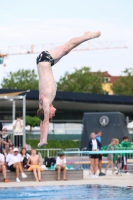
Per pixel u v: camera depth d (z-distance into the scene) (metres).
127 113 86.25
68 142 67.25
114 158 32.94
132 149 32.88
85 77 134.38
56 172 28.73
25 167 28.95
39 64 14.84
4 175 27.16
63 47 14.98
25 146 33.31
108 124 46.75
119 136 46.25
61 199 18.08
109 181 27.19
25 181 27.92
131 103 83.06
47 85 14.61
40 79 14.77
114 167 34.38
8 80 137.88
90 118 47.50
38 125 68.81
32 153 28.69
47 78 14.68
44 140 14.34
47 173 28.56
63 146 64.50
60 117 80.81
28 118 68.19
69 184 25.23
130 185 24.23
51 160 31.69
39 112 14.61
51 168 31.06
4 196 19.41
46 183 26.22
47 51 14.94
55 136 72.56
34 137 66.25
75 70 137.62
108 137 46.28
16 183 26.44
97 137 32.06
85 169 40.19
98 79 136.50
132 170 33.91
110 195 19.34
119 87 134.00
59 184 25.31
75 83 131.25
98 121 47.12
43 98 14.58
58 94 79.25
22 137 34.12
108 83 153.62
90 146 31.72
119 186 23.58
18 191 21.47
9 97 34.06
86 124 47.44
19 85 134.75
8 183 26.41
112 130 46.41
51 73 14.84
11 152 28.00
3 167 27.25
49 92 14.55
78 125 78.75
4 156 28.97
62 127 77.38
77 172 29.11
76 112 82.50
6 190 21.94
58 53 14.94
